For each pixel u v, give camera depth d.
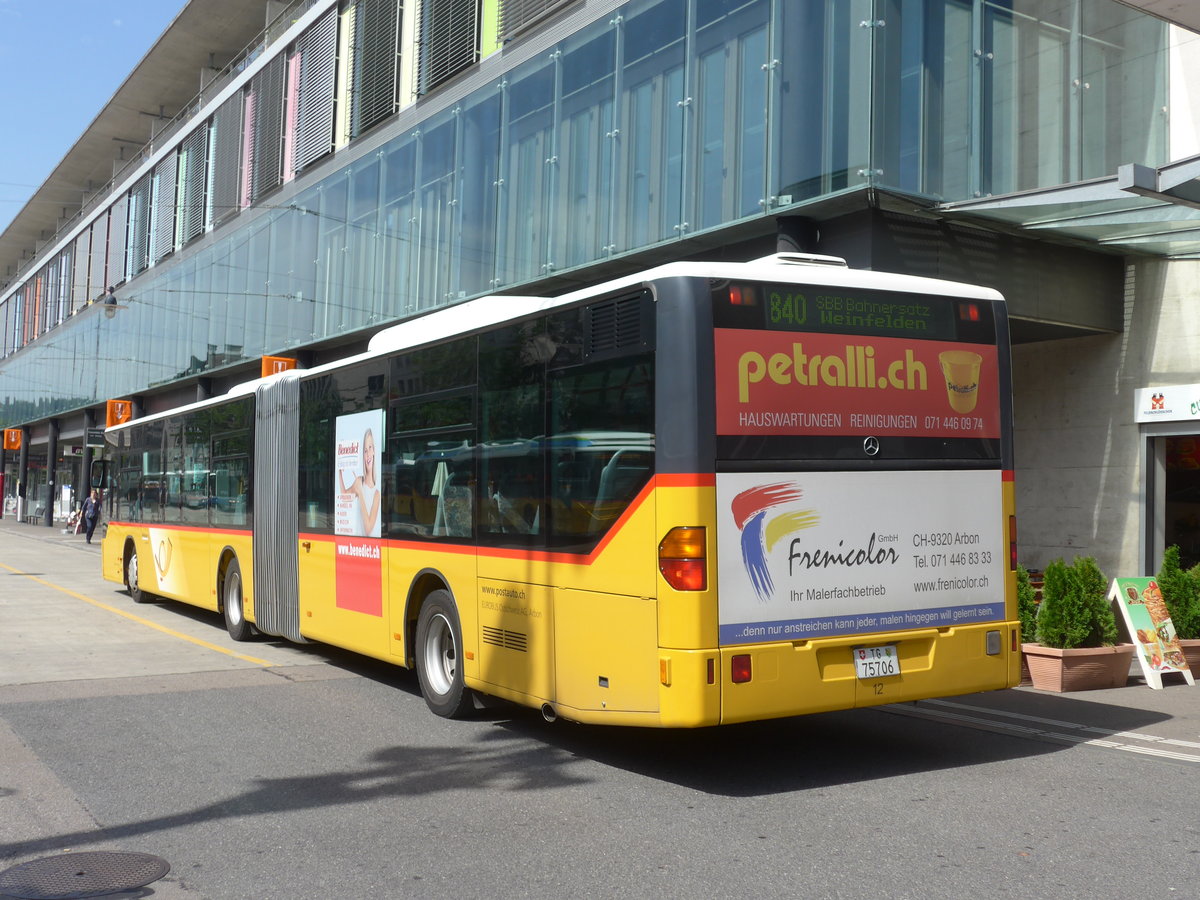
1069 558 13.83
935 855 5.12
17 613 15.70
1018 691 9.65
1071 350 13.95
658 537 6.09
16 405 61.28
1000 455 7.18
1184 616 10.37
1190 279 12.83
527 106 18.02
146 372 38.22
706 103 14.28
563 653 6.82
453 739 7.69
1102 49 13.42
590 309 6.76
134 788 6.36
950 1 12.70
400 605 9.02
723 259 14.38
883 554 6.63
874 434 6.66
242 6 33.62
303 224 26.28
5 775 6.64
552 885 4.74
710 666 5.97
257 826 5.62
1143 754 7.25
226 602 13.28
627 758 7.14
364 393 9.83
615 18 16.00
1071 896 4.57
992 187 12.80
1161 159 13.44
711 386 6.13
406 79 21.92
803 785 6.44
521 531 7.31
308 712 8.62
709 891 4.65
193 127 34.31
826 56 12.65
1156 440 13.11
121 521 18.31
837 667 6.43
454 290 19.83
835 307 6.61
